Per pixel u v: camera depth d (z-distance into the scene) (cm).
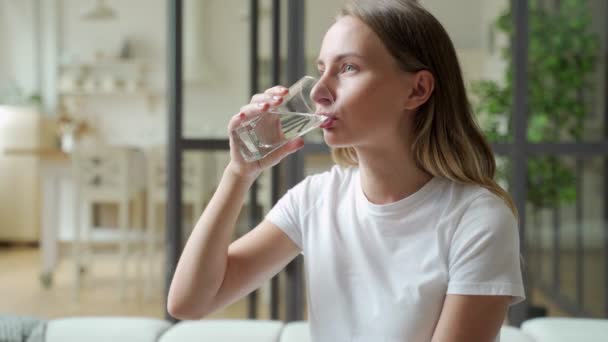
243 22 217
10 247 559
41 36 597
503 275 70
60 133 561
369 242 79
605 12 218
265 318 204
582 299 222
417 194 76
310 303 83
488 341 69
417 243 76
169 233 189
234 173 80
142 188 390
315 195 87
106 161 367
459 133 77
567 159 219
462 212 74
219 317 206
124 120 605
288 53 203
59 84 595
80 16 602
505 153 208
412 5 76
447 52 77
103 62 591
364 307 78
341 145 74
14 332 122
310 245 84
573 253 223
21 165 565
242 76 216
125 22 604
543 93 217
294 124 75
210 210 81
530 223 223
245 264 86
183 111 200
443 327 71
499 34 229
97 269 451
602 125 216
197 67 243
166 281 188
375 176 79
